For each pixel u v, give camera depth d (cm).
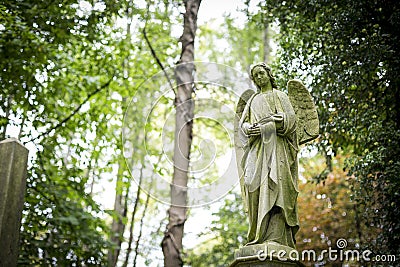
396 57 1138
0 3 1166
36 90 1287
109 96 1496
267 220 739
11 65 1159
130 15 1340
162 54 1564
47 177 1355
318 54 1330
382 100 1216
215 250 1942
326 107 1279
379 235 1098
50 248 1305
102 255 1384
